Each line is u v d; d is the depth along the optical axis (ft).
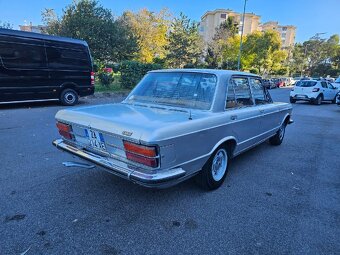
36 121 24.70
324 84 55.21
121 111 10.59
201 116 10.00
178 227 8.72
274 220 9.36
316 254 7.70
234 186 12.16
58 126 11.27
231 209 10.02
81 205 9.86
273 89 108.58
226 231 8.62
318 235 8.57
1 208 9.43
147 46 137.49
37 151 15.84
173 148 8.43
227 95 11.70
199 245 7.88
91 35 79.82
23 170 12.93
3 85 29.50
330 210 10.21
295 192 11.74
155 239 8.07
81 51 36.35
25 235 8.00
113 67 73.36
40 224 8.57
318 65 248.93
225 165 12.07
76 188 11.23
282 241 8.21
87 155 9.79
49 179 12.03
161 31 142.41
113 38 83.92
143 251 7.54
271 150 18.65
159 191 11.23
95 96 46.70
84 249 7.50
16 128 21.63
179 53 122.52
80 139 10.41
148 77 13.57
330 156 17.54
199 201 10.52
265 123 15.58
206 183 11.11
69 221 8.80
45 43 32.30
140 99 12.74
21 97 31.32
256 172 14.11
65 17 82.89
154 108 11.35
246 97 13.70
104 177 12.44
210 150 10.39
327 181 13.14
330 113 40.65
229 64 136.15
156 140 7.77
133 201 10.30
